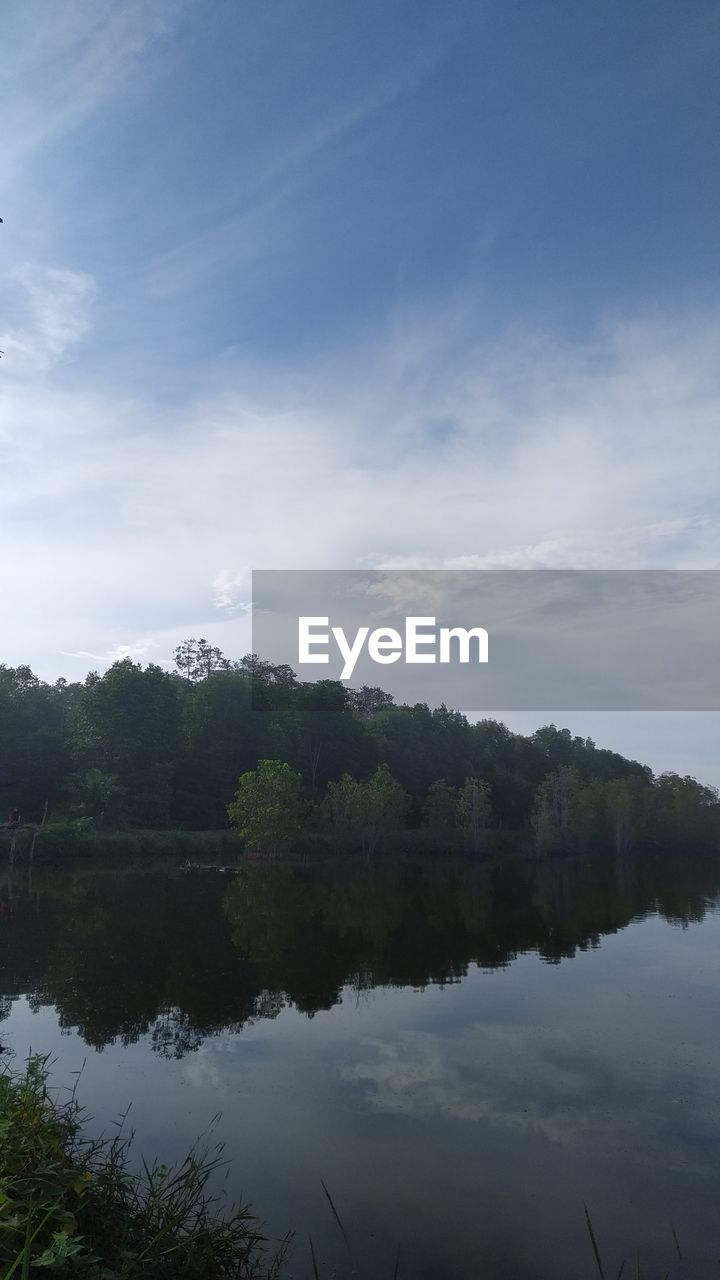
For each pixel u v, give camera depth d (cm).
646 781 14738
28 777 7506
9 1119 809
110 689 7719
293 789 6612
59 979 2150
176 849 6694
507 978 2259
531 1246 916
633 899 4456
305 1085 1397
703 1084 1429
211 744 8869
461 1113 1290
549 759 13150
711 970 2384
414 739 11206
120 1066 1471
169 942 2708
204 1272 770
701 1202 1023
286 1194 1012
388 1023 1788
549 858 8844
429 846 8631
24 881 4494
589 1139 1199
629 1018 1845
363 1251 891
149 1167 1054
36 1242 648
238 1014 1845
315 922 3234
